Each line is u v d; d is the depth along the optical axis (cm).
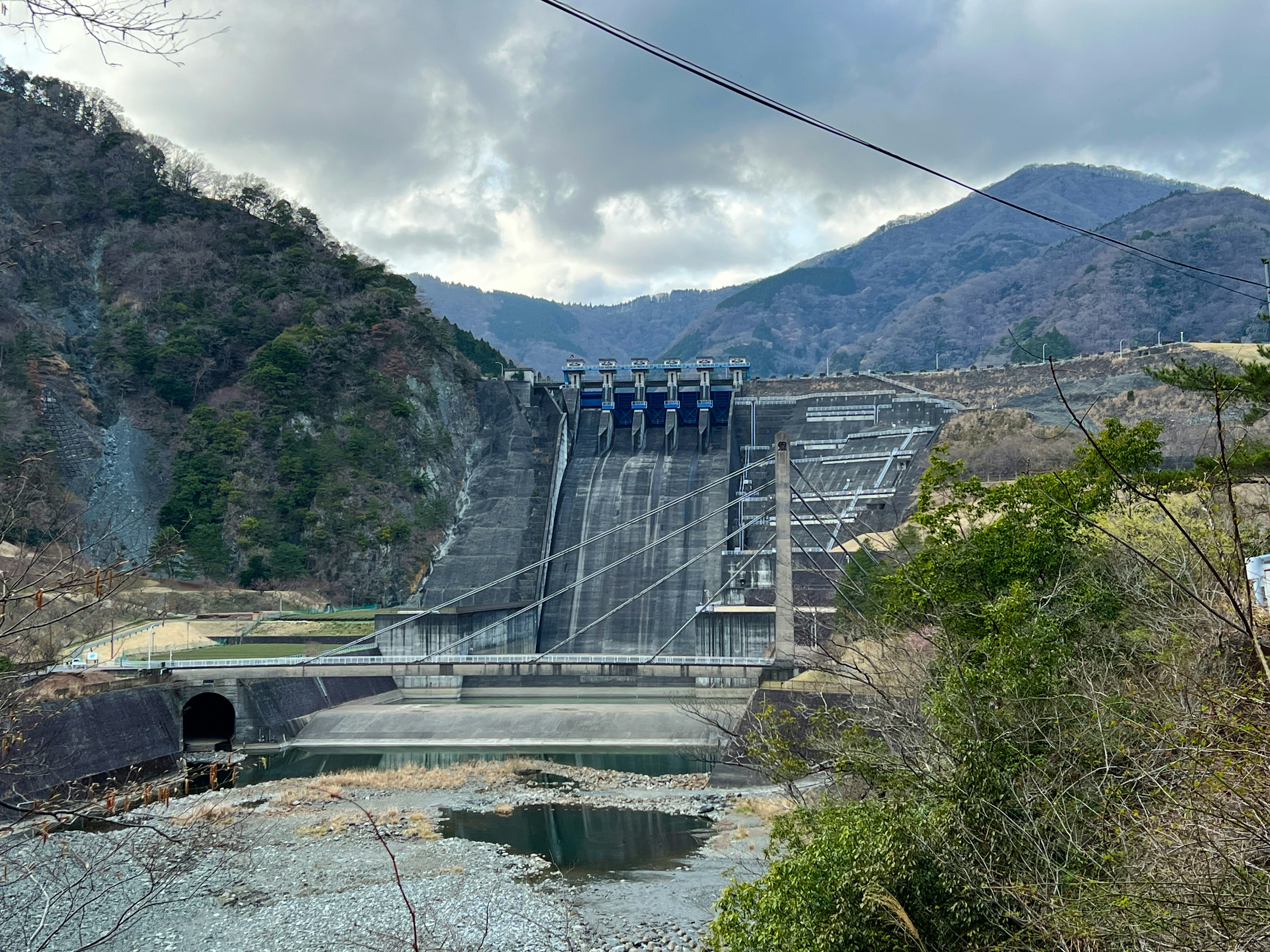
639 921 4809
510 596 13838
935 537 5034
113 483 13938
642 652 12900
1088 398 14588
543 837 6331
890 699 3266
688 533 14100
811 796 4184
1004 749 2403
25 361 14088
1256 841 1430
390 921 4806
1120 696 2356
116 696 8444
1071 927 1742
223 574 13850
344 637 12150
